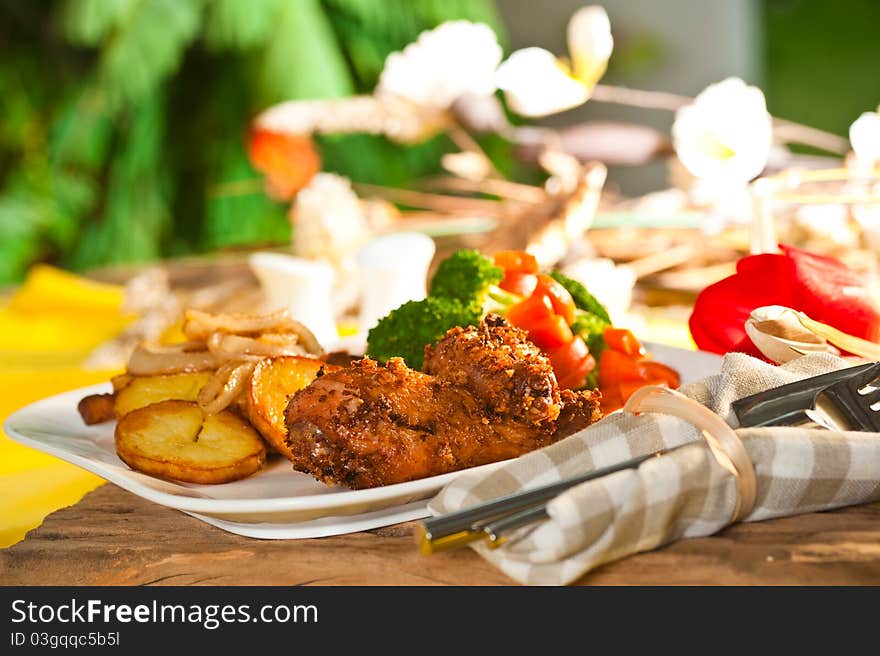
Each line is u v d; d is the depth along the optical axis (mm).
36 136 2062
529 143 1193
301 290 861
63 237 2047
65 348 1009
